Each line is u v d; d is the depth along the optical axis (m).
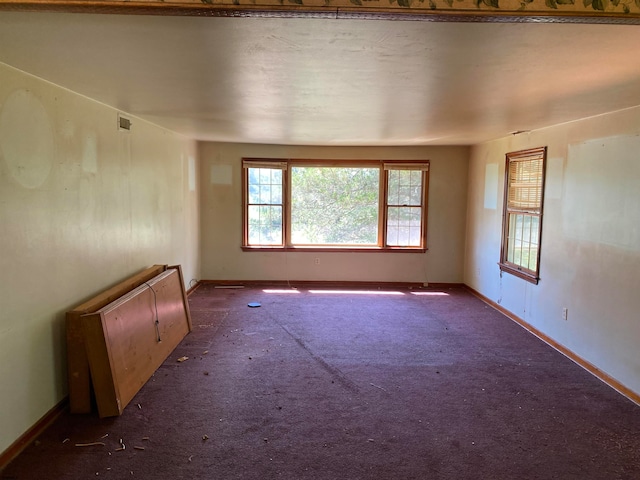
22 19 1.74
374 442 2.91
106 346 3.14
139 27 1.83
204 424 3.10
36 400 2.91
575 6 1.42
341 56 2.23
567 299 4.49
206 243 7.39
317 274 7.51
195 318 5.59
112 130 3.96
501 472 2.62
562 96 3.17
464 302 6.58
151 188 4.98
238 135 6.09
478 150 6.94
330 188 7.48
